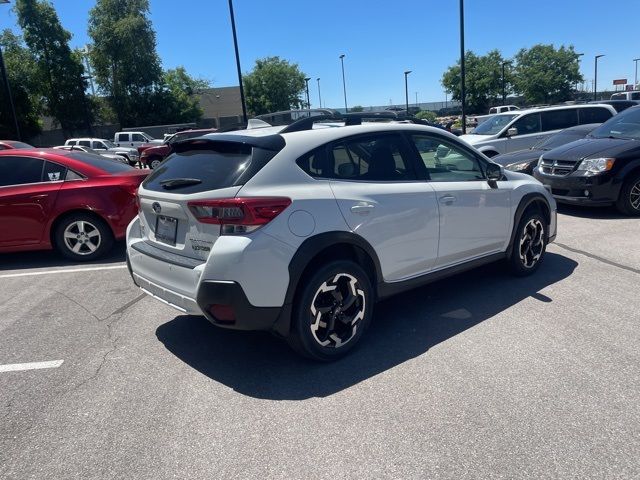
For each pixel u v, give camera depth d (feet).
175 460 8.66
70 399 10.75
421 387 10.66
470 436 8.95
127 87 153.38
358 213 11.94
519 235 16.62
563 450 8.48
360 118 14.73
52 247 21.88
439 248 14.07
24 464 8.70
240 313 10.53
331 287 11.58
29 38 136.56
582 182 25.86
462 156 15.30
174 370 11.92
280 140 11.66
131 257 13.41
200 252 11.23
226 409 10.16
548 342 12.41
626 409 9.55
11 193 21.11
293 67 206.69
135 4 150.71
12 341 13.82
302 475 8.17
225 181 10.98
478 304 15.12
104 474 8.38
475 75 167.63
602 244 20.97
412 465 8.29
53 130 149.38
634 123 27.84
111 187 21.65
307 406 10.16
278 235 10.66
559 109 42.91
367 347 12.70
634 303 14.64
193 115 171.12
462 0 62.64
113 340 13.70
